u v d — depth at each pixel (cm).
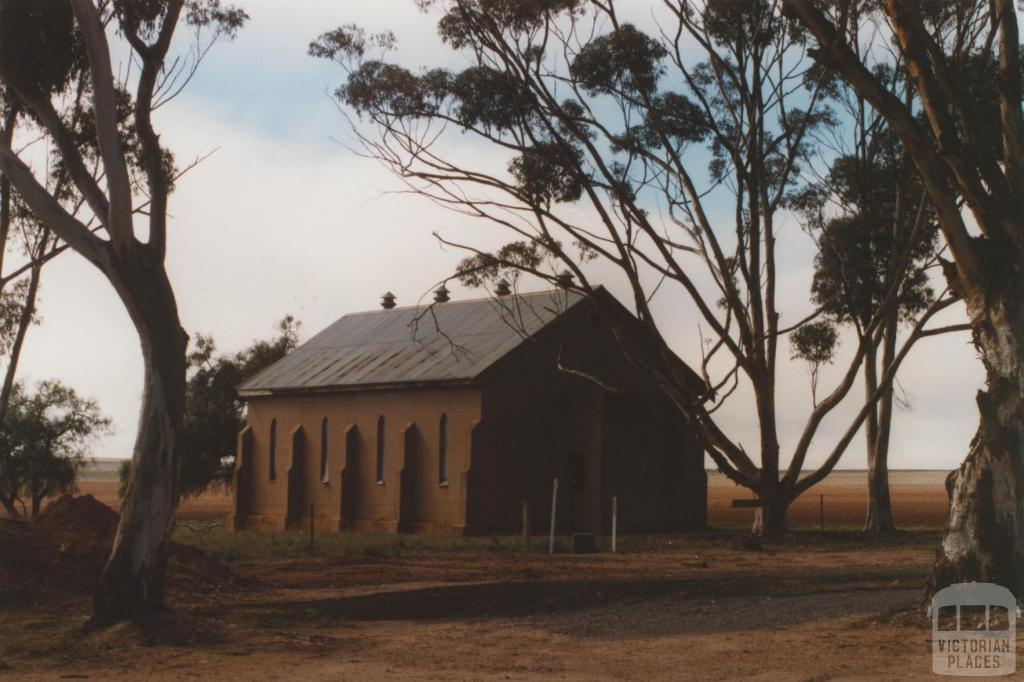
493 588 2209
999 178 1611
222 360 6538
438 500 4456
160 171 1642
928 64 1662
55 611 1820
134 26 1762
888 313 3853
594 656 1420
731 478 3750
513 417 4444
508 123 3338
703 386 4838
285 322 6756
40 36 1683
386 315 5572
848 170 3791
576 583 2273
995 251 1583
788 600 1928
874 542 3706
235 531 4878
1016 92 1633
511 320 4747
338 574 2603
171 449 1584
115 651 1441
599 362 4688
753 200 3603
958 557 1537
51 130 1673
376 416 4775
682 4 3519
